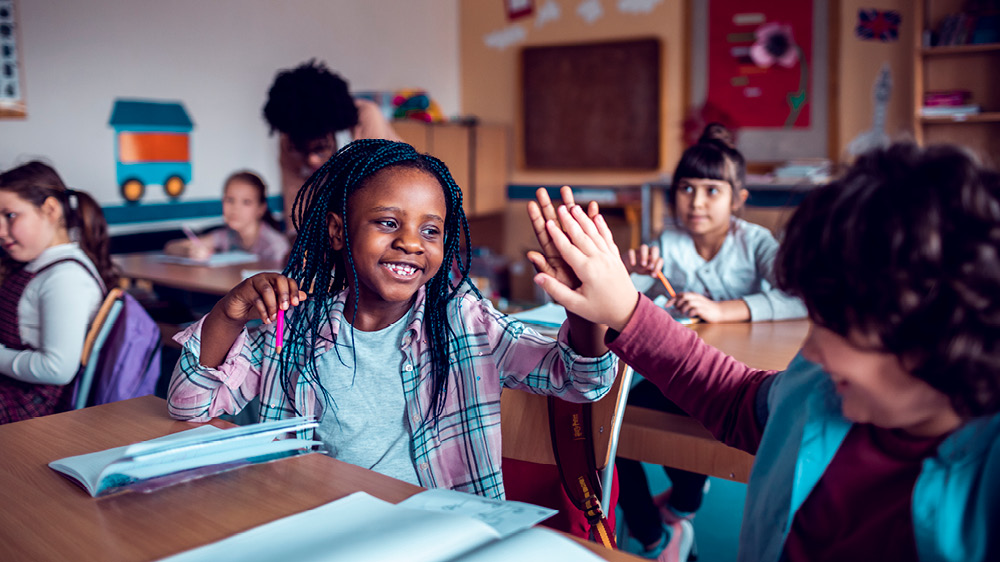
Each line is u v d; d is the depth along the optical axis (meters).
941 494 0.57
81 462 0.85
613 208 4.78
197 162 3.94
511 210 5.39
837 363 0.56
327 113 2.39
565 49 5.05
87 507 0.75
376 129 2.74
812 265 0.54
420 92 4.73
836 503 0.65
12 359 1.65
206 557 0.62
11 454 0.90
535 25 5.16
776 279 0.59
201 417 1.02
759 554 0.70
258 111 4.20
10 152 3.23
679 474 1.68
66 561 0.64
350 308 1.07
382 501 0.73
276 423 0.91
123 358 1.63
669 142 4.84
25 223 1.71
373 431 1.05
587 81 5.01
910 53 4.18
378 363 1.05
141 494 0.77
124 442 0.94
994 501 0.55
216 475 0.82
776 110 4.55
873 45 4.27
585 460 1.10
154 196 3.77
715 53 4.66
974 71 3.95
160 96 3.75
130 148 3.65
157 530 0.69
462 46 5.45
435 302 1.07
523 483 1.18
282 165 2.74
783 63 4.50
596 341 0.88
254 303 0.96
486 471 1.04
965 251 0.48
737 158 2.05
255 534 0.66
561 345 0.91
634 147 4.93
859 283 0.51
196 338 1.00
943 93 3.94
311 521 0.69
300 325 1.07
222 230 3.34
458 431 1.05
